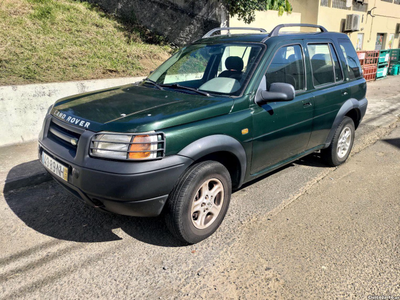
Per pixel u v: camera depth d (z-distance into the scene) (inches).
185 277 104.0
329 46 175.2
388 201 152.7
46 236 125.4
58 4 358.6
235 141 121.7
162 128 102.9
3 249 117.0
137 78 273.0
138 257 113.6
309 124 158.4
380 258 112.7
